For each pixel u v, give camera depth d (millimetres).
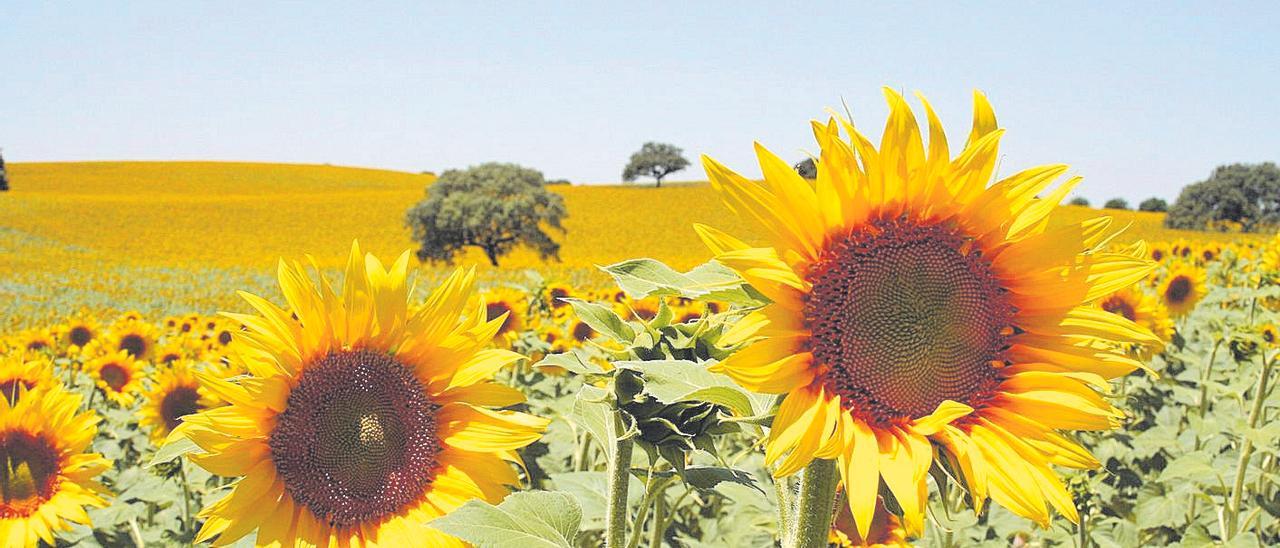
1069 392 1970
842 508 4301
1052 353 2045
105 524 4848
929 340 1992
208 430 2551
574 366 2412
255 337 2617
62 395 4359
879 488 1910
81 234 64000
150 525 5488
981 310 2051
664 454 2393
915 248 2047
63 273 46156
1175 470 4848
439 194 67062
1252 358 5941
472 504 2256
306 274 2715
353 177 109875
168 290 39469
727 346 2104
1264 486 5527
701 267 2027
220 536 2588
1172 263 9148
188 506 5105
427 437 2758
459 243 64500
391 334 2777
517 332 7801
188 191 96500
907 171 2029
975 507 1873
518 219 63312
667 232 69938
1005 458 1923
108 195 90938
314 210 76125
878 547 4234
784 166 1930
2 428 4215
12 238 60438
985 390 2039
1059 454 1911
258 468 2621
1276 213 55281
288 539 2621
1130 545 4828
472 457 2758
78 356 9234
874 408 1969
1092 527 4875
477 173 68062
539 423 2768
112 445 6566
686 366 1971
